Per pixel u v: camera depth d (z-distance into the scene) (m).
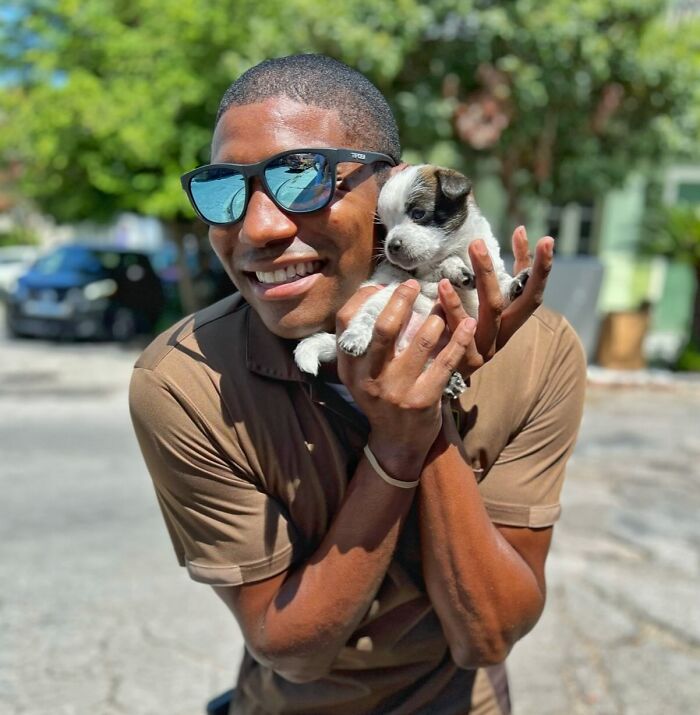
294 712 1.55
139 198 10.23
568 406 1.52
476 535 1.31
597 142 9.70
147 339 12.28
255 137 1.29
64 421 7.38
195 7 9.48
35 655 3.34
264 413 1.37
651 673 3.21
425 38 8.73
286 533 1.39
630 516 5.04
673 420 7.87
